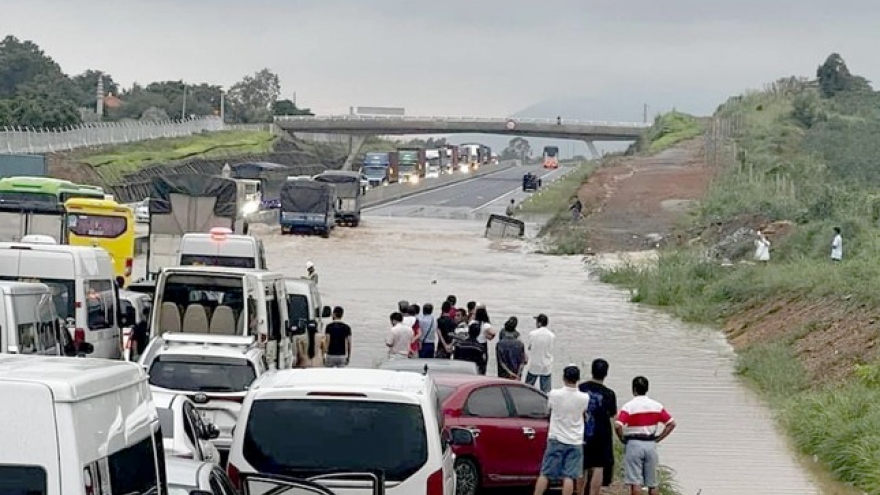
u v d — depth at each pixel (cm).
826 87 14938
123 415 780
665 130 15988
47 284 2397
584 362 3916
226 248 3809
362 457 1173
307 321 2972
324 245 7912
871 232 5722
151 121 16850
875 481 2155
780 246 6253
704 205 8275
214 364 1978
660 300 5609
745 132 12412
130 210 4600
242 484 1092
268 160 16925
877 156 10394
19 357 836
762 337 4284
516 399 1952
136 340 2812
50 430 689
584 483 1920
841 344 3572
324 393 1183
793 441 2666
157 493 841
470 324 2898
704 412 3047
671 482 2155
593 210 9056
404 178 15075
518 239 8631
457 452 1841
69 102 15262
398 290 5806
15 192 4850
